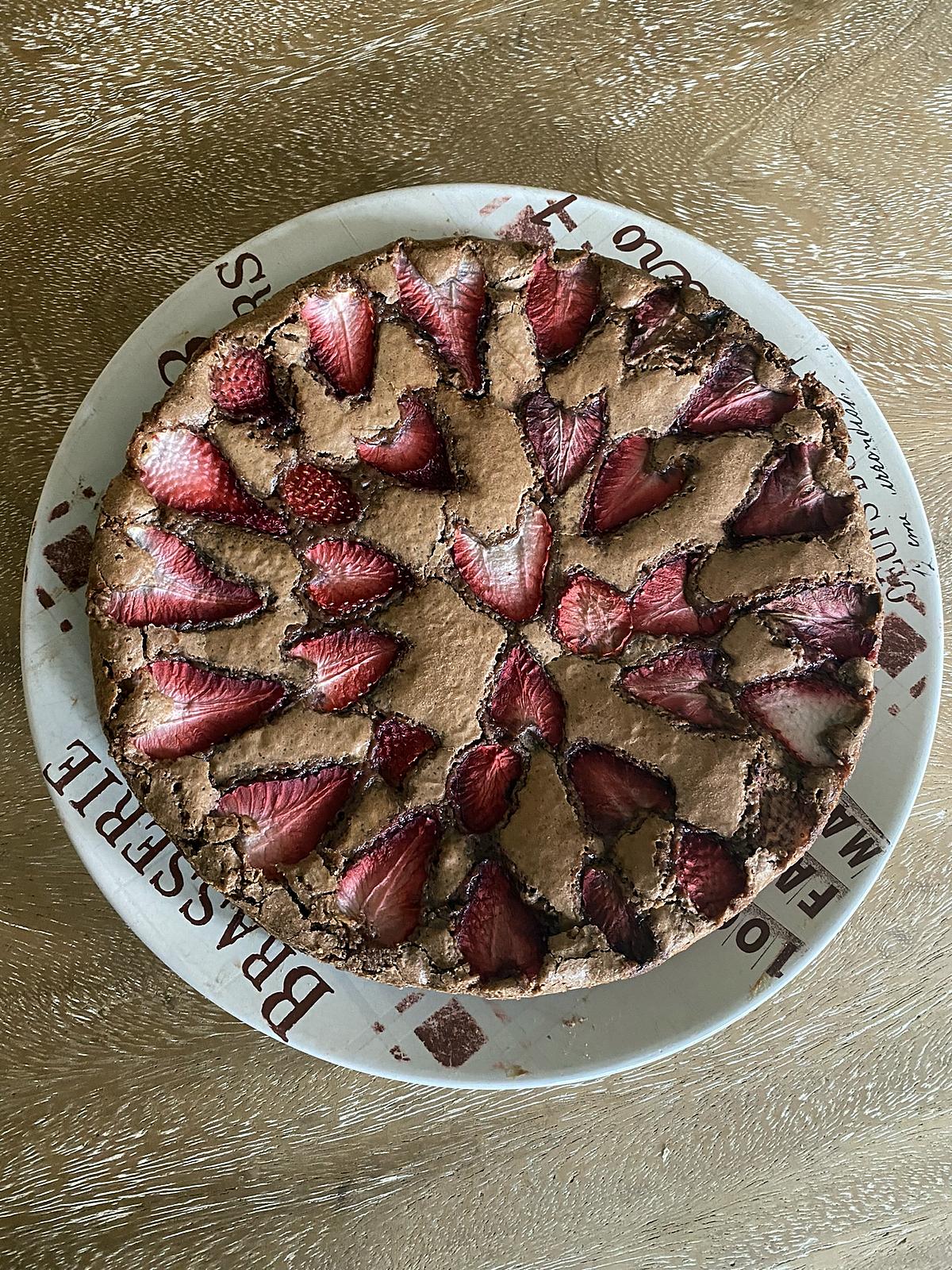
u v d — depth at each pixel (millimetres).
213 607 333
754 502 350
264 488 334
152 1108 399
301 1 401
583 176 412
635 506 347
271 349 339
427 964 321
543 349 351
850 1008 424
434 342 347
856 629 348
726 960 372
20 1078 394
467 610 337
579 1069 364
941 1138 427
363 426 338
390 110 407
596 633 341
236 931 366
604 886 327
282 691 331
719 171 417
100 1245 396
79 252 397
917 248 422
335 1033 364
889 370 420
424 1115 412
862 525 348
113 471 371
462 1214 413
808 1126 425
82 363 397
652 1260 421
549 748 335
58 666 366
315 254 378
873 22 421
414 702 331
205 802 324
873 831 378
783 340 394
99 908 396
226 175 401
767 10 418
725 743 333
